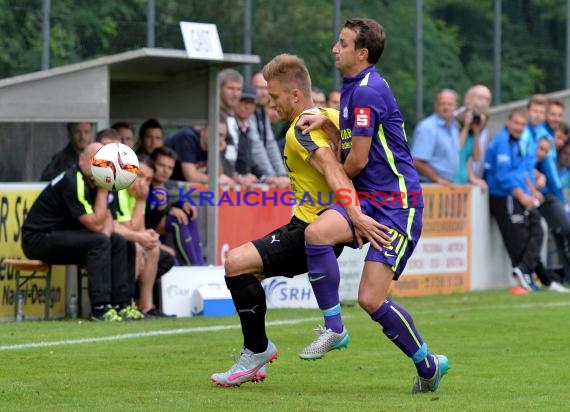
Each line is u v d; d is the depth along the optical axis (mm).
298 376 21844
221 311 32625
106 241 30219
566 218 43594
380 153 19031
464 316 32938
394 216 19000
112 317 30375
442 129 41281
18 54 35562
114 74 34969
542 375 22094
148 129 33875
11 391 19453
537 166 43469
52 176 32375
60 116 32188
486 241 42938
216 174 34938
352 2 42969
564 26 49219
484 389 20297
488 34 46844
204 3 39750
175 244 33938
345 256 38094
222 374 20156
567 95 48531
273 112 38125
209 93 34969
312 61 42000
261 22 41062
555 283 42562
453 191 41531
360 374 22172
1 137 32156
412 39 44188
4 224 31125
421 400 18750
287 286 35531
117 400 18500
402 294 40250
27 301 31281
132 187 31250
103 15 37375
